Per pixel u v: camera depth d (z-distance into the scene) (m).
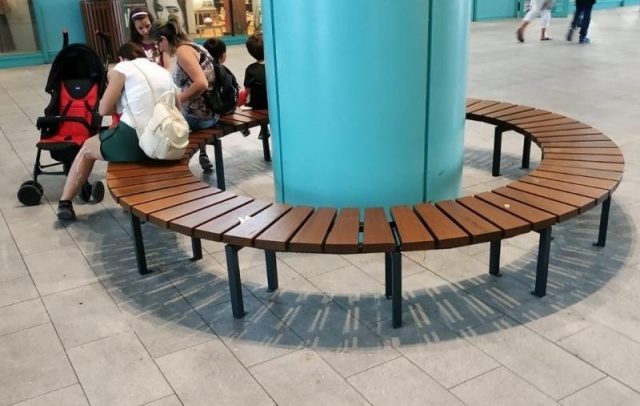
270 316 3.06
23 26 11.59
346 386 2.52
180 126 3.87
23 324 3.07
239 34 13.84
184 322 3.04
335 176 3.72
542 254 3.02
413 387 2.50
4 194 4.93
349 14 3.35
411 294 3.20
